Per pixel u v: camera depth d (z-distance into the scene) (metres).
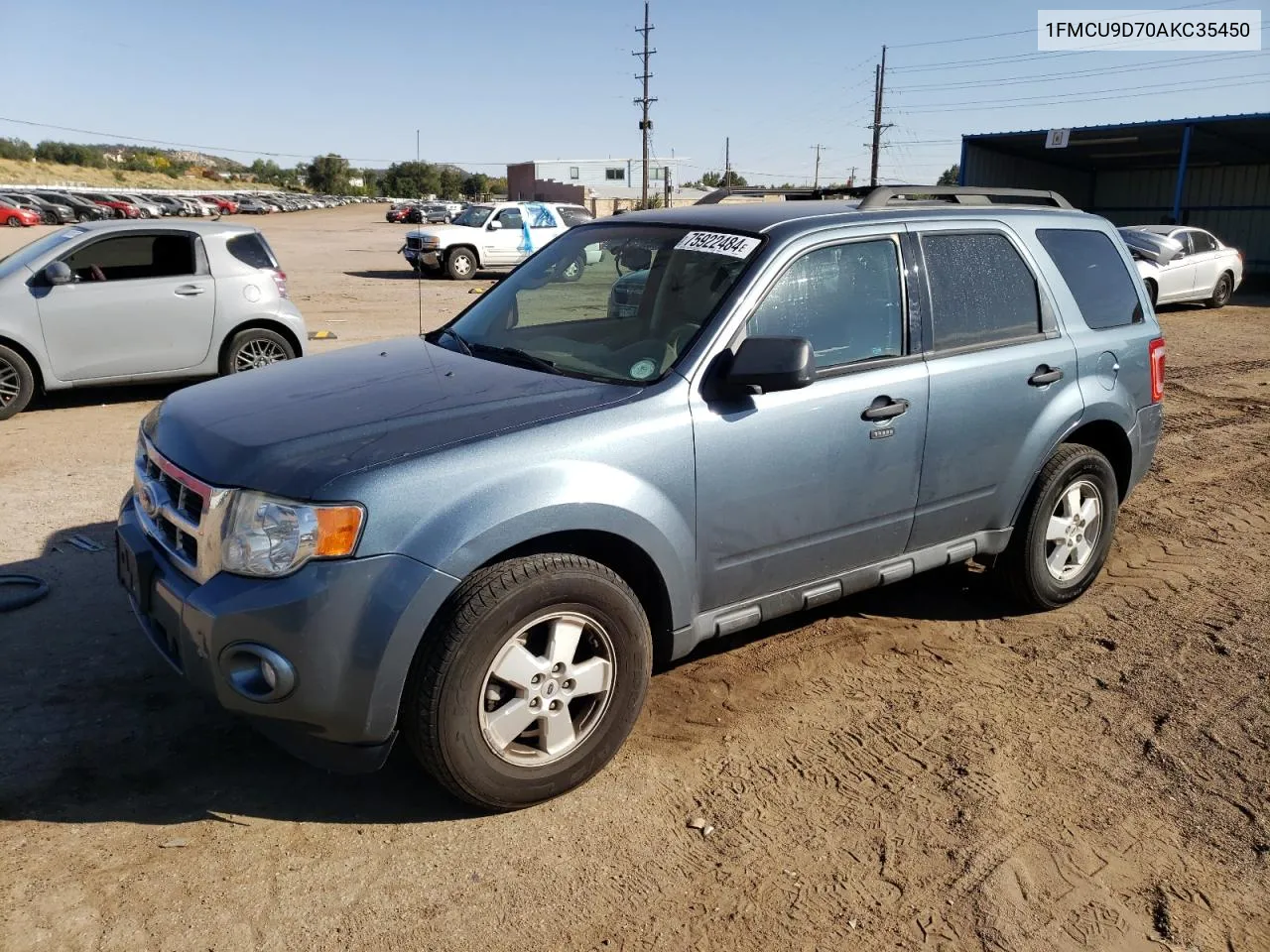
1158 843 3.11
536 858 2.97
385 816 3.14
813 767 3.49
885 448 3.87
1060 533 4.69
